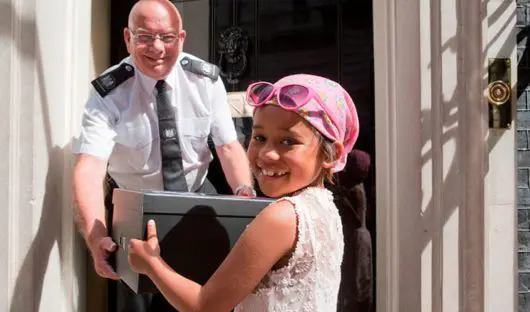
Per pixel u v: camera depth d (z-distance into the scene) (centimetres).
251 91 147
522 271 222
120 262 174
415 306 222
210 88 224
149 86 216
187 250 156
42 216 216
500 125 219
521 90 223
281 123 140
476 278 213
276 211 137
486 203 214
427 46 222
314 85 145
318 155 144
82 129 209
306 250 138
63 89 229
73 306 233
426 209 221
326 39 270
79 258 239
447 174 217
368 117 262
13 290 207
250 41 277
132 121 216
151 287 158
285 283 139
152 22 204
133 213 161
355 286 253
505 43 220
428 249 221
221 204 160
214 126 227
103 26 269
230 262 137
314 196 144
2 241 207
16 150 209
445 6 218
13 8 207
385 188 236
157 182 222
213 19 280
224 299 137
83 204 193
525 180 222
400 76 225
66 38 231
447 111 217
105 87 213
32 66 211
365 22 266
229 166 224
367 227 254
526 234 222
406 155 224
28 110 210
